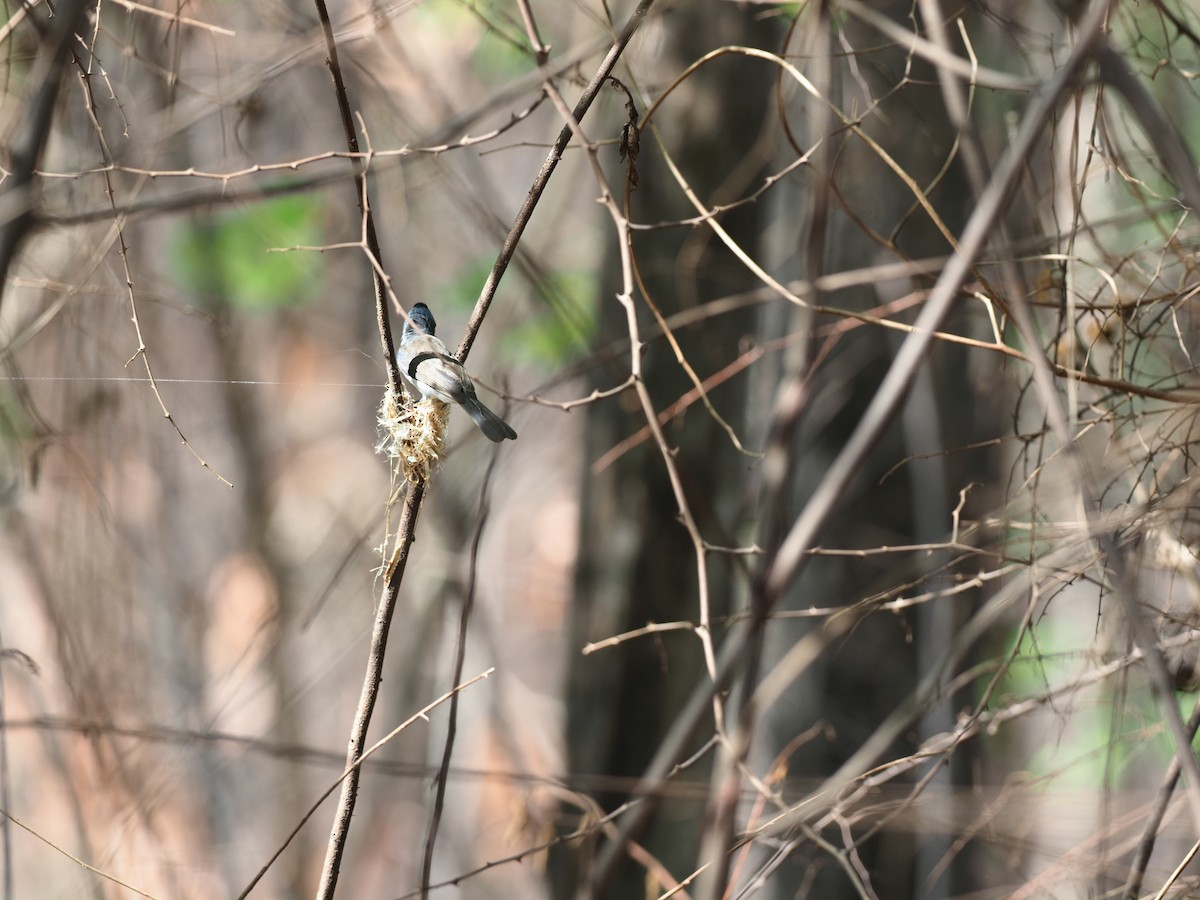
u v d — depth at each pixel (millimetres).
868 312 7871
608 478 11516
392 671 18469
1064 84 3822
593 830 6977
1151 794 8469
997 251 4312
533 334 16234
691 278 10914
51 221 5906
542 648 23203
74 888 11062
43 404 10844
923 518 10727
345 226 17406
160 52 8883
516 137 21688
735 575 10828
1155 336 7227
